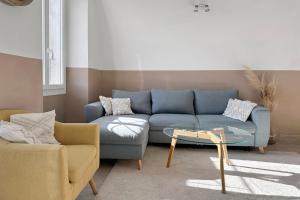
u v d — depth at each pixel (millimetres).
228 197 2152
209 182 2457
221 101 4102
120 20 4492
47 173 1430
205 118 3691
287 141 4254
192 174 2654
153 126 3617
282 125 4336
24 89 2416
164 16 4441
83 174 1767
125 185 2367
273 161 3121
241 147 3758
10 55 2184
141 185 2371
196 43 4449
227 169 2820
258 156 3330
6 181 1451
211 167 2873
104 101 3934
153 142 3691
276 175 2658
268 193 2236
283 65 4309
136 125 2980
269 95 4129
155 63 4547
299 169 2844
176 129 2885
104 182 2432
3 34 2082
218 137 2475
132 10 4449
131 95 4219
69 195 1525
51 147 1452
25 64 2430
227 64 4426
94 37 4359
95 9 4410
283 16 4230
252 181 2496
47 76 3336
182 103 4098
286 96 4320
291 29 4242
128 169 2785
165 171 2732
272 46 4309
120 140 2740
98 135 2205
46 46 3273
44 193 1443
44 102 3287
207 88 4484
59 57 3834
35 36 2617
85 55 4023
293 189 2322
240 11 4305
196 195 2182
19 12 2314
